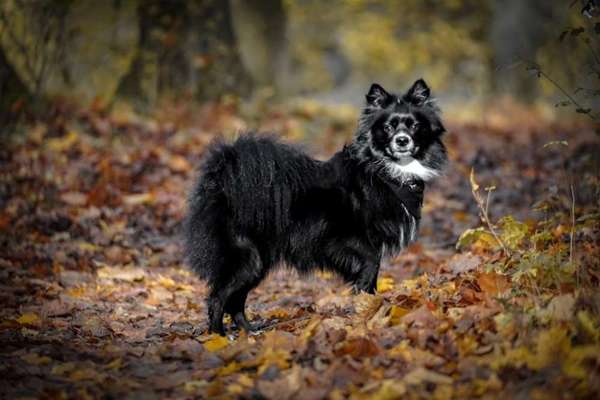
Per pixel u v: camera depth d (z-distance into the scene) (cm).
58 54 1986
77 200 1488
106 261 1276
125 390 700
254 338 880
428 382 658
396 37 4038
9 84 1795
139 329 952
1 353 808
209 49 2330
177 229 1421
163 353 791
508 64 978
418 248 1320
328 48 4359
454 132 2348
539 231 1041
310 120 2361
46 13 1884
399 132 953
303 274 970
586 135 2311
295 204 936
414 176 971
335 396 651
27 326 928
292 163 941
